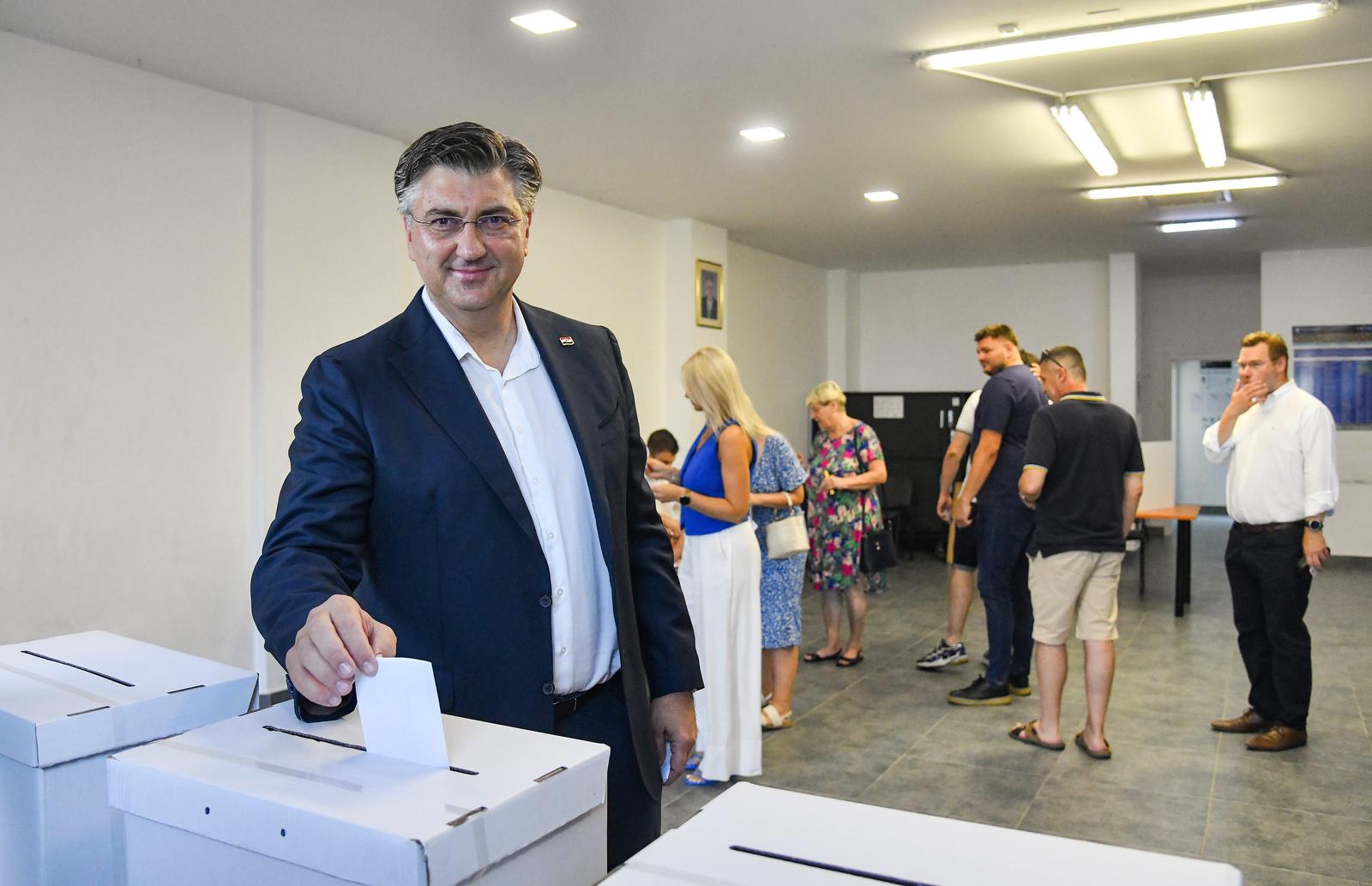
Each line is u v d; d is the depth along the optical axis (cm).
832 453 522
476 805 78
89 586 400
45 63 382
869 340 1143
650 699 146
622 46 400
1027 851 74
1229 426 406
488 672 122
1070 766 379
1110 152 590
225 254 449
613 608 135
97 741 111
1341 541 938
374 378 123
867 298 1142
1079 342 1045
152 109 419
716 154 580
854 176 637
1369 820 327
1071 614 392
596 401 139
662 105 483
